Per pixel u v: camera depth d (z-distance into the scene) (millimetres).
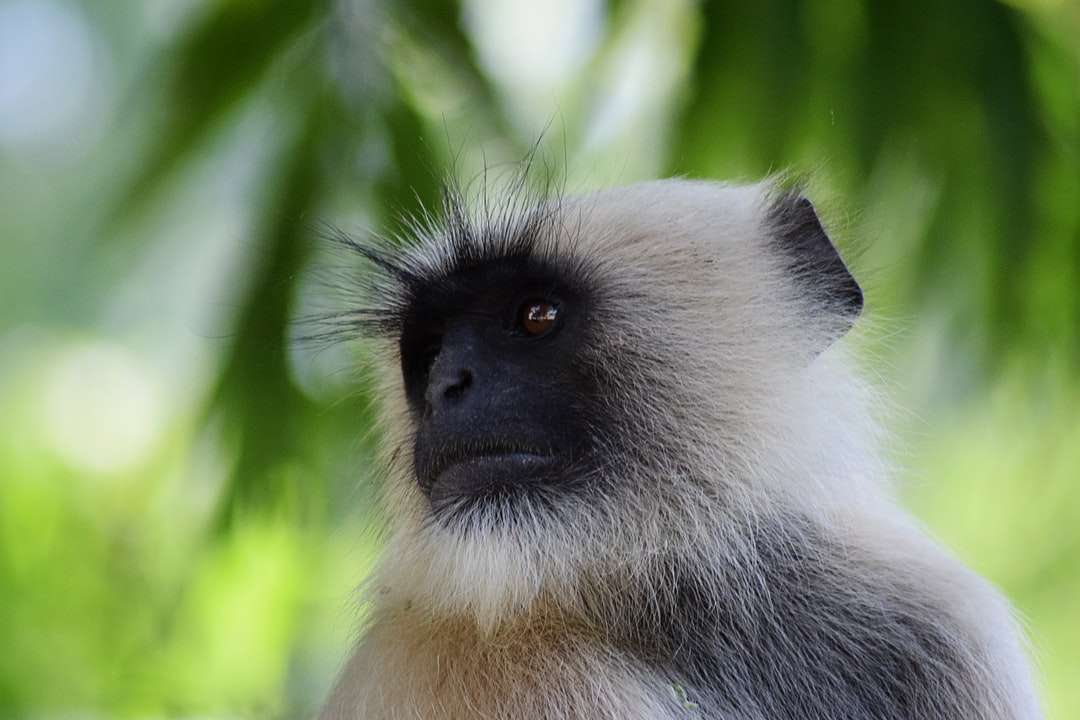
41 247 28234
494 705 7777
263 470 12648
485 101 12656
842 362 9734
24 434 17453
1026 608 15930
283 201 12219
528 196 10000
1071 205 12656
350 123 12234
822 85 12273
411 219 11586
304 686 13430
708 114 12352
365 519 11242
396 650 8312
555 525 8477
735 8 12164
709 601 8609
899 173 12453
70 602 15117
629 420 8891
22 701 14625
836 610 8609
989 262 12688
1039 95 12656
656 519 8680
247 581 13445
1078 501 15188
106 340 24281
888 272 12688
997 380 13297
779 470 8906
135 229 13000
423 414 9406
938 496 14867
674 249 9398
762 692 8516
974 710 8359
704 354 9086
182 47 12703
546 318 9195
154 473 13734
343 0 12445
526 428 8789
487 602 8133
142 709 13664
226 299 12422
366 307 10656
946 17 12250
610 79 13242
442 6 12547
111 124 15984
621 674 7871
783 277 9602
